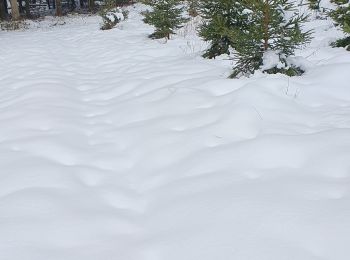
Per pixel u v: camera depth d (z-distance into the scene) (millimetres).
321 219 2355
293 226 2330
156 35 10953
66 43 11992
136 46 9766
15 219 2707
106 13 15062
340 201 2533
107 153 3887
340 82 4895
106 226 2643
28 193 3064
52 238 2500
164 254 2283
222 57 7105
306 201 2572
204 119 4211
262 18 5277
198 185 2994
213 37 7004
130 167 3590
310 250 2131
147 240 2449
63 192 3105
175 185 3076
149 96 5305
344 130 3516
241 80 5105
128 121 4660
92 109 5289
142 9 21766
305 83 4945
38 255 2326
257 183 2885
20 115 5016
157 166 3480
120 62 8195
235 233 2344
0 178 3348
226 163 3252
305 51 6824
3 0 26797
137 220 2730
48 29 17938
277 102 4332
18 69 8188
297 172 2984
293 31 5277
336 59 5672
